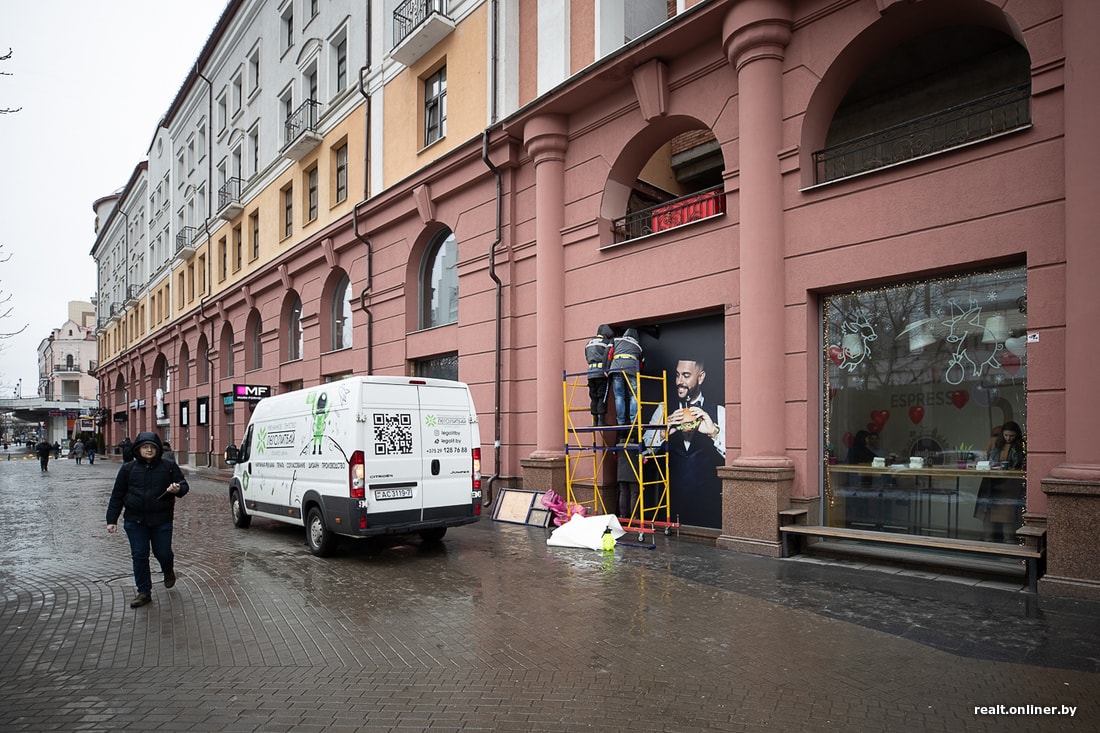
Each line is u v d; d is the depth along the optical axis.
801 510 8.41
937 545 7.09
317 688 4.36
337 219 18.89
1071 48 6.44
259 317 26.39
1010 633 5.24
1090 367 6.16
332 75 20.28
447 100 14.99
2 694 4.32
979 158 7.17
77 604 6.57
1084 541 6.08
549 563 8.23
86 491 20.72
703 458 10.09
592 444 11.36
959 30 9.01
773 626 5.56
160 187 40.25
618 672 4.59
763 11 8.66
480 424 13.64
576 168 11.91
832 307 8.68
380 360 17.36
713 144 13.12
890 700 4.08
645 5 12.62
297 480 9.75
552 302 11.97
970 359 7.43
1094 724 3.74
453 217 14.76
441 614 6.04
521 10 13.65
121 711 4.04
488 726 3.79
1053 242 6.62
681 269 10.07
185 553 9.30
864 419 8.34
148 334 41.12
